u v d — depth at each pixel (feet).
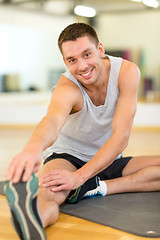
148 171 6.66
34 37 22.25
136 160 6.89
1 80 21.76
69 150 6.47
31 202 3.88
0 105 21.38
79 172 5.49
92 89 5.83
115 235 4.71
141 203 6.00
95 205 5.94
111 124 6.23
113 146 5.52
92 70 5.44
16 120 21.20
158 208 5.73
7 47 21.59
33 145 4.10
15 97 22.16
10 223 5.36
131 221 5.12
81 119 6.05
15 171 3.76
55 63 22.80
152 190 6.74
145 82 20.57
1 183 7.68
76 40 5.23
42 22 22.22
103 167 5.52
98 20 21.13
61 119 5.16
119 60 5.98
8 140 15.80
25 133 18.28
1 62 21.56
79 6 20.35
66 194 5.84
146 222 5.07
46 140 4.44
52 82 22.82
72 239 4.61
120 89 5.89
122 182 6.60
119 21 20.74
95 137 6.35
